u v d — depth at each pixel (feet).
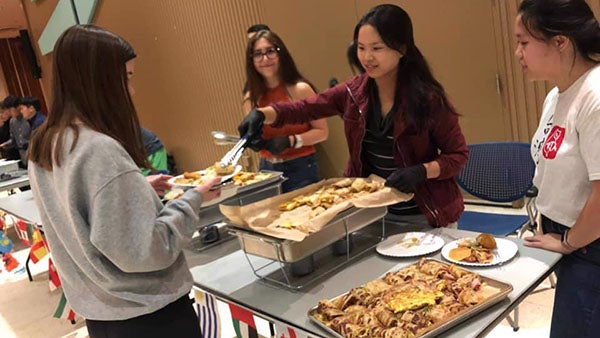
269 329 8.43
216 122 17.76
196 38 17.11
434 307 3.75
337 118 13.89
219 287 4.92
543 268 4.25
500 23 10.50
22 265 14.60
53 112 3.79
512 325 7.64
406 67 5.17
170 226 3.70
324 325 3.77
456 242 4.94
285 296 4.50
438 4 11.32
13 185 14.33
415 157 5.47
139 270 3.60
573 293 4.20
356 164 5.90
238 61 15.85
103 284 3.77
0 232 12.67
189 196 4.03
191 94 18.39
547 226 4.49
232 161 5.60
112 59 3.78
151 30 18.97
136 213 3.53
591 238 3.84
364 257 5.05
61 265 3.98
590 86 3.68
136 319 3.96
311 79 14.05
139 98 21.27
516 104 10.88
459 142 5.35
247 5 14.90
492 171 7.82
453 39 11.33
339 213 4.67
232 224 4.80
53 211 3.81
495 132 11.41
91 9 21.17
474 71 11.25
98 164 3.45
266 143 6.26
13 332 10.63
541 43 3.79
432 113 5.14
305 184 8.67
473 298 3.76
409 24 5.00
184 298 4.29
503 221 7.80
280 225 4.61
